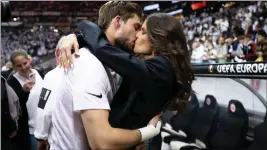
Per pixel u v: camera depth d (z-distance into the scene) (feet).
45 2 58.23
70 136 3.36
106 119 3.02
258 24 16.46
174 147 8.94
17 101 7.47
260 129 6.49
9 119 7.14
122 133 3.00
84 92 3.02
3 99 7.02
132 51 3.86
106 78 3.24
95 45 3.31
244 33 16.97
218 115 8.68
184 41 3.50
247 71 6.06
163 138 9.68
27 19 58.13
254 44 13.19
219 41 17.94
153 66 3.23
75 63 3.30
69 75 3.31
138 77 3.09
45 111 5.15
